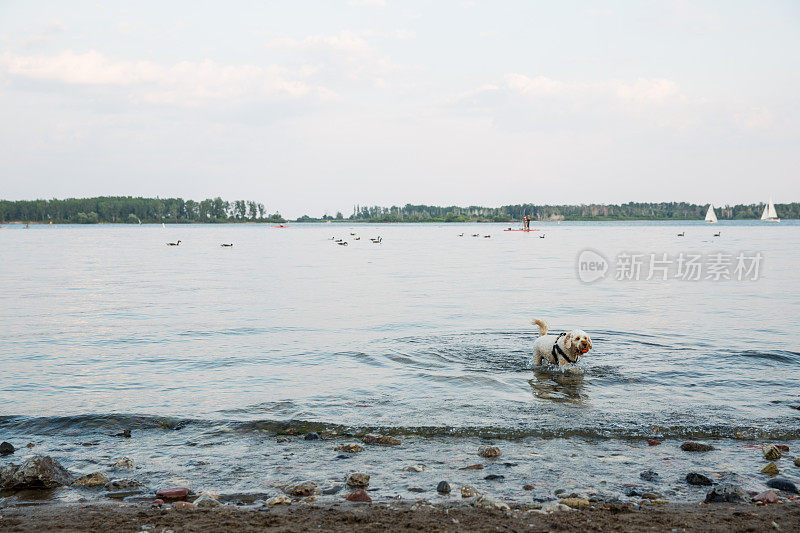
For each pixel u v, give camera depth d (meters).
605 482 6.92
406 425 8.98
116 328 17.86
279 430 8.95
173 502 6.53
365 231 186.25
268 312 21.02
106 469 7.52
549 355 12.25
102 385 11.49
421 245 86.94
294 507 6.24
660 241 90.19
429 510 6.02
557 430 8.69
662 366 12.37
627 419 9.13
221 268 43.84
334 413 9.62
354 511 6.03
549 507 6.10
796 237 103.69
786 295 25.09
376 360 13.24
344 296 25.80
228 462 7.72
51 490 6.90
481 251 68.69
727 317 19.16
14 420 9.37
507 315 19.98
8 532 5.61
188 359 13.63
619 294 26.03
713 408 9.61
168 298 25.34
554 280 33.16
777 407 9.62
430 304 22.95
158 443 8.48
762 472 7.19
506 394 10.58
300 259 54.94
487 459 7.70
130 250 73.19
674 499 6.43
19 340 16.03
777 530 5.50
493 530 5.51
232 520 5.81
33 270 41.91
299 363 13.12
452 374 11.98
